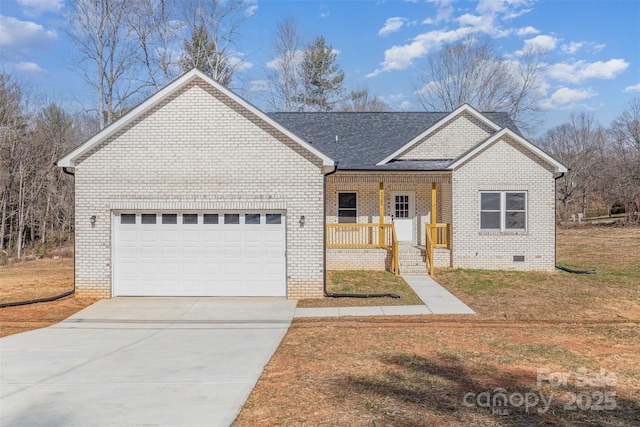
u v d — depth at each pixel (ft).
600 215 185.57
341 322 34.45
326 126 70.44
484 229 58.13
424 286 47.70
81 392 20.31
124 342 29.53
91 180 42.86
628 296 42.57
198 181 42.96
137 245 43.42
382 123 70.90
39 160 109.91
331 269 57.77
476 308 38.45
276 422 17.08
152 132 42.93
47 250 103.14
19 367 24.09
